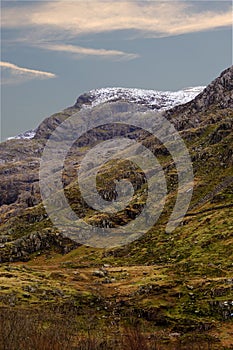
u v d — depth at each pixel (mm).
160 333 98938
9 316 80625
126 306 115562
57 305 117625
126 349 75875
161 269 158250
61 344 67688
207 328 100062
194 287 119750
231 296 110625
